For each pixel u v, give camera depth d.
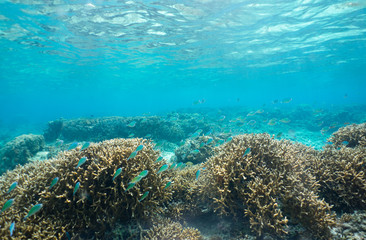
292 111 31.58
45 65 25.75
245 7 11.99
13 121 58.44
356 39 18.33
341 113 25.42
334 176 4.98
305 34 16.86
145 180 4.70
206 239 4.20
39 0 10.77
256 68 33.94
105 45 18.61
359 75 51.19
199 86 65.06
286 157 4.85
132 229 4.20
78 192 4.16
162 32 15.89
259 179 4.41
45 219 3.92
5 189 4.82
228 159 5.03
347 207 4.57
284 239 3.74
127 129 16.22
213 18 13.45
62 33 15.39
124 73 34.50
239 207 4.44
